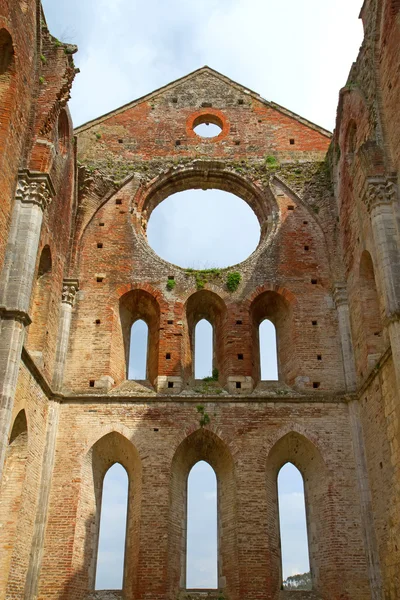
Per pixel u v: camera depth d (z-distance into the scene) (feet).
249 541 72.74
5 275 63.77
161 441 78.07
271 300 91.81
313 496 78.23
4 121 65.98
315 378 83.46
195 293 89.66
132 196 97.55
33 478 71.92
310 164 100.22
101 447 79.15
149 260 92.07
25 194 68.08
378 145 72.84
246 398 80.74
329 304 88.74
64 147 86.89
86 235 93.81
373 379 73.92
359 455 76.48
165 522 73.67
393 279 65.41
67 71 77.46
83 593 71.92
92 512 76.59
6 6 66.03
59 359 82.38
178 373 83.76
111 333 86.38
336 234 92.94
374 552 71.00
